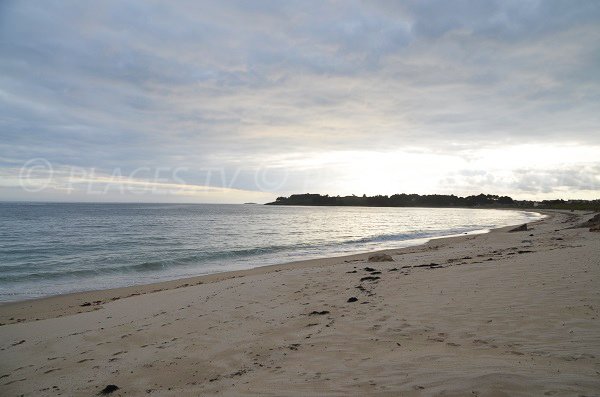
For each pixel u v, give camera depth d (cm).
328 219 7119
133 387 438
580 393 293
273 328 611
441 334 508
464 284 773
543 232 2602
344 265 1352
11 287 1386
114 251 2334
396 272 1035
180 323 683
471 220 6975
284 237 3403
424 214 10631
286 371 432
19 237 3045
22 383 484
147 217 6297
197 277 1515
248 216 7800
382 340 507
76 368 518
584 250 1080
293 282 1001
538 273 795
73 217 5772
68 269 1725
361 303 714
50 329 731
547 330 481
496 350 431
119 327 696
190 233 3625
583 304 561
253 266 1827
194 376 452
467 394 307
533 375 338
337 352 479
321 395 348
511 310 574
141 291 1242
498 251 1441
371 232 4059
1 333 723
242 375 438
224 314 723
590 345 419
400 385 348
